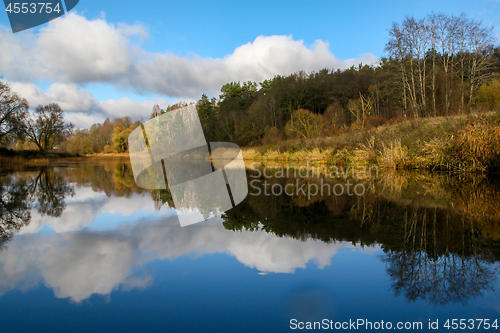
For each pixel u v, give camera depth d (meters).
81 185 7.04
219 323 1.37
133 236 2.73
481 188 6.01
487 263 2.12
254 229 3.00
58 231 2.92
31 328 1.33
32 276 1.88
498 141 7.95
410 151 10.40
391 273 1.94
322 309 1.49
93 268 1.99
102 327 1.33
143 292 1.67
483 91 17.97
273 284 1.76
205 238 2.67
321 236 2.77
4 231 2.94
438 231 2.96
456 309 1.53
